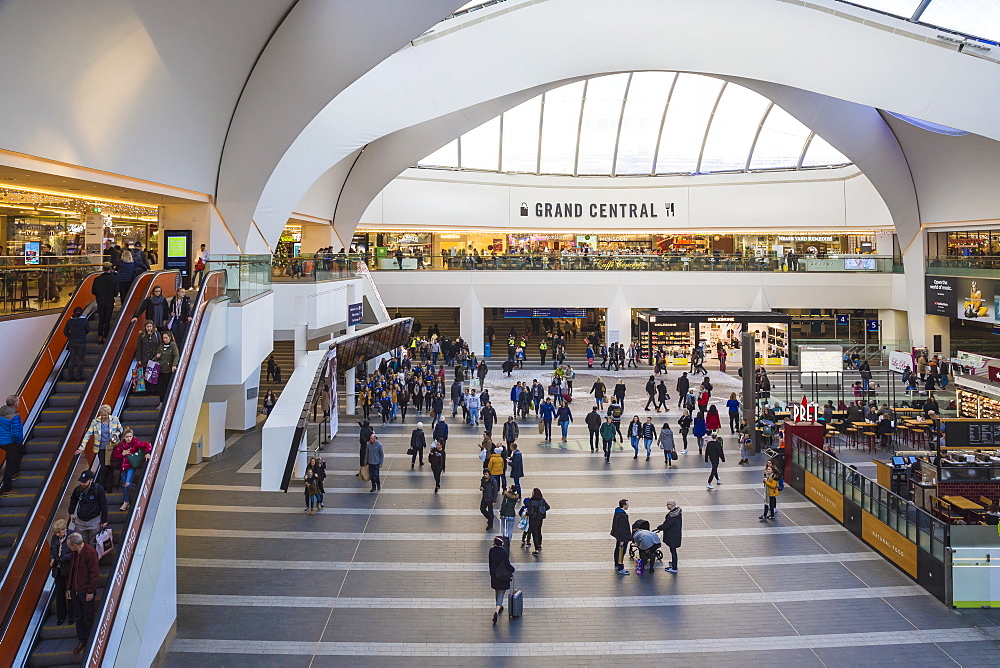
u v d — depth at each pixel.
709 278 37.53
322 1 17.17
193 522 14.77
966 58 21.56
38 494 8.71
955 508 14.17
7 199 16.80
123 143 14.75
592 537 14.03
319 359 18.86
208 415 19.75
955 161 28.53
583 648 9.91
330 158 22.16
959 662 9.56
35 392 10.79
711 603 11.27
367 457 16.67
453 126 30.95
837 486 14.98
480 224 40.66
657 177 41.84
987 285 28.08
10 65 10.68
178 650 9.80
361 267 29.97
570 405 27.17
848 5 22.27
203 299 12.50
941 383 28.22
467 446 21.05
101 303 11.95
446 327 41.88
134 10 12.62
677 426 23.77
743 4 22.84
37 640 7.88
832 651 9.85
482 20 22.44
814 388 27.33
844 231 40.06
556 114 39.66
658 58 24.30
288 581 11.98
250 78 18.39
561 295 37.66
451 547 13.47
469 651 9.82
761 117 39.22
